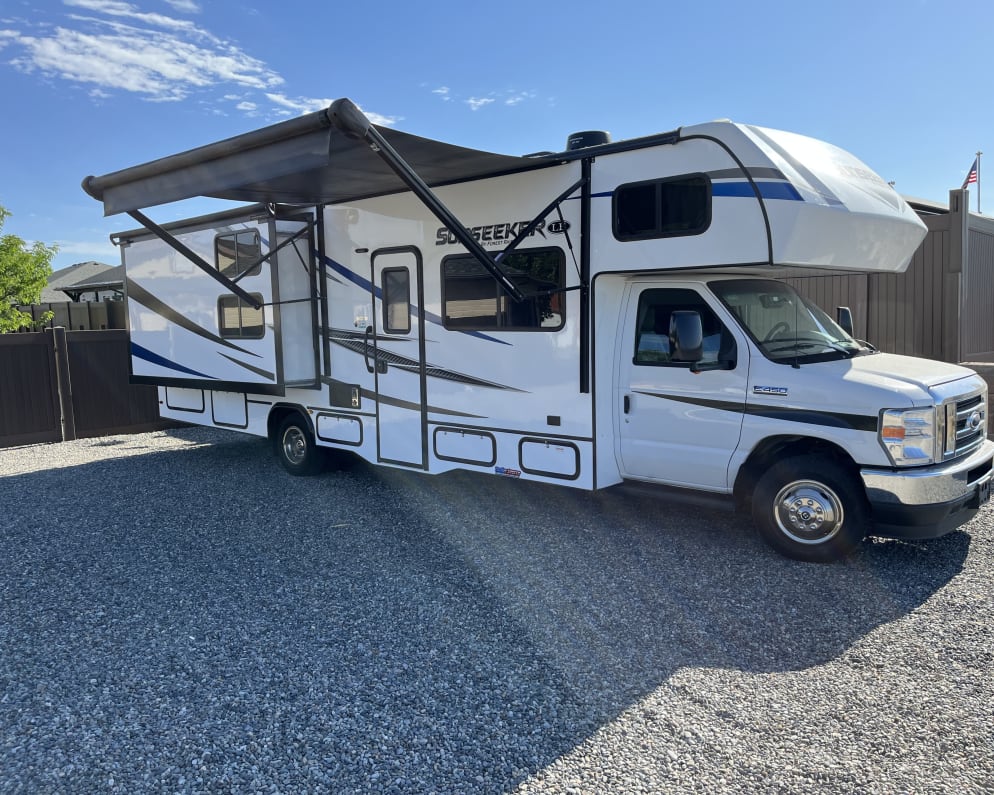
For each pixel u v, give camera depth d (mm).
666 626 4367
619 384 5926
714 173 5125
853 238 5367
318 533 6297
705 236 5199
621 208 5586
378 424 7395
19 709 3615
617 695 3619
